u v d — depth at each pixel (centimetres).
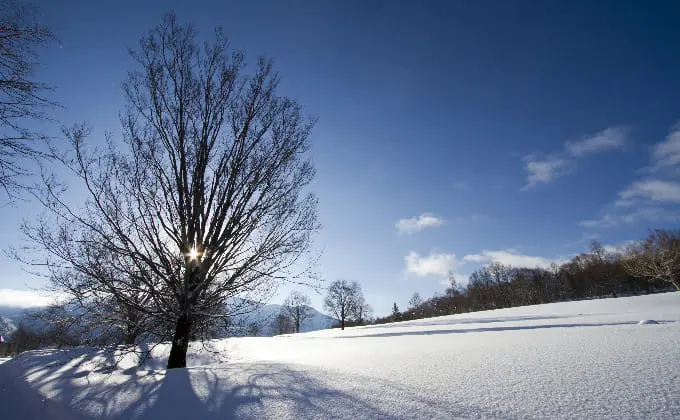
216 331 700
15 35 555
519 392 286
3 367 652
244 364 487
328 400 308
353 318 5447
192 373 443
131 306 614
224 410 316
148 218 649
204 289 667
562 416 235
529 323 1694
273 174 748
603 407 242
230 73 788
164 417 323
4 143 538
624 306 2280
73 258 594
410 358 458
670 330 531
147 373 480
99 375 496
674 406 232
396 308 7938
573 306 2838
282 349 1066
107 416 343
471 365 391
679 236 3578
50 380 493
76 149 610
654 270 3609
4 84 550
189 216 683
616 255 6838
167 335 674
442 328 2069
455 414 255
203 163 718
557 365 357
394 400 294
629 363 338
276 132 773
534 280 7938
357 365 430
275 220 723
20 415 403
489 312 3659
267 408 307
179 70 761
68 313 632
